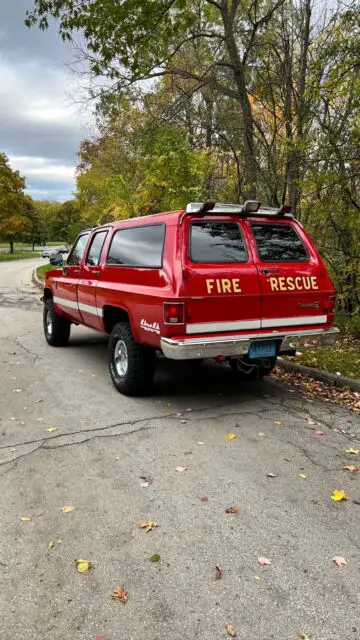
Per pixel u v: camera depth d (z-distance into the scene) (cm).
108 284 601
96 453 415
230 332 497
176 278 471
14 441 441
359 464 397
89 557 278
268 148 959
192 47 1330
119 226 612
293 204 934
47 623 232
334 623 232
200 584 257
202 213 500
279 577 262
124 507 330
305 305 540
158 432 461
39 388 607
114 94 1161
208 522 313
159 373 678
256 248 521
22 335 968
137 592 251
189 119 1277
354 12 695
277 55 916
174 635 225
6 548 287
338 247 862
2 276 2770
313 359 689
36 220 8144
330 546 289
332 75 727
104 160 2348
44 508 329
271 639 223
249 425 480
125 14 956
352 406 538
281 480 369
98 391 595
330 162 764
